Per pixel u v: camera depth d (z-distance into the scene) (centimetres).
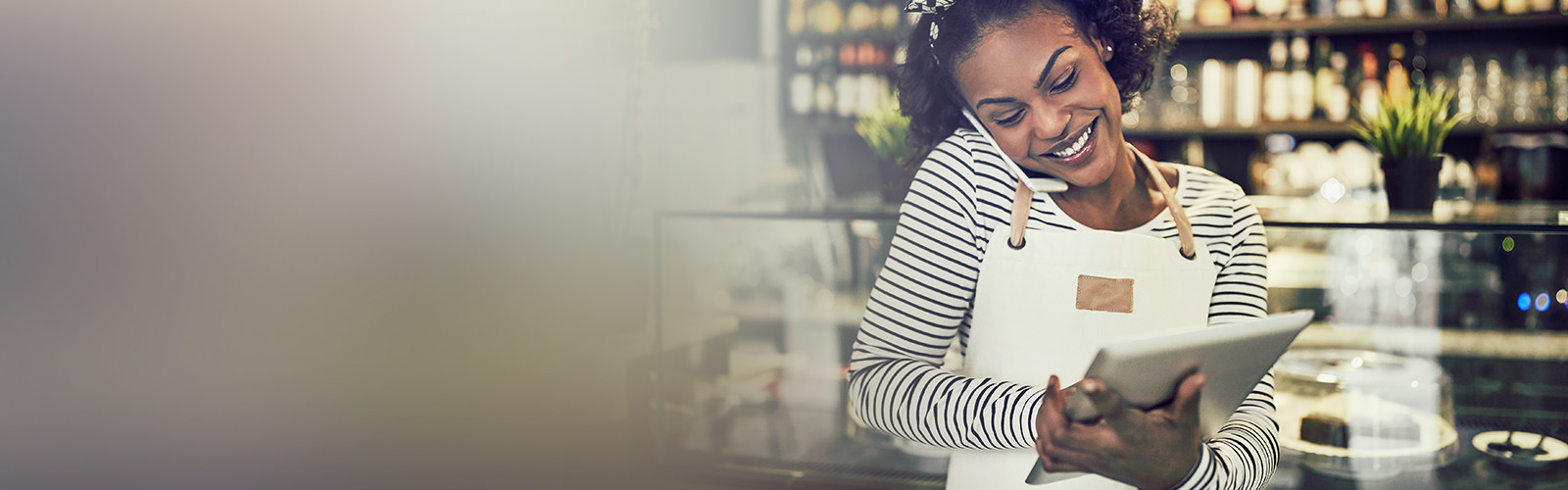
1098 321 98
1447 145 309
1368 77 302
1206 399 80
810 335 136
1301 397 115
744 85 328
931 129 108
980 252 102
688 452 142
